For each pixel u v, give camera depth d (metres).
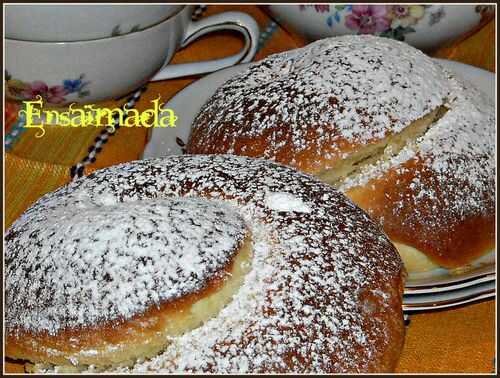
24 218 0.79
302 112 0.89
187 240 0.69
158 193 0.78
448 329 0.86
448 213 0.89
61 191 0.82
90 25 1.00
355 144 0.86
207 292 0.67
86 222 0.72
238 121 0.93
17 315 0.70
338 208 0.78
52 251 0.71
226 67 1.19
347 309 0.69
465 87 0.99
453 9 1.12
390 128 0.87
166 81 1.28
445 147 0.91
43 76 1.06
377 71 0.91
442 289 0.86
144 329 0.66
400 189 0.89
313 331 0.68
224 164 0.82
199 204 0.74
